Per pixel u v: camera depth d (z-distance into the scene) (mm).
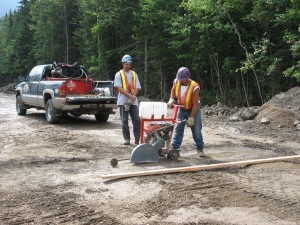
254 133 11062
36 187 5801
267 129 11586
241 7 16750
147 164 7070
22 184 5949
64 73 13859
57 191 5613
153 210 4828
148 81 25750
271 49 16719
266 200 5133
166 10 21625
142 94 26562
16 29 60281
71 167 6949
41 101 13430
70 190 5660
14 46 55125
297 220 4465
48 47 42938
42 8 43594
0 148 8711
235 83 20781
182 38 20312
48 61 43844
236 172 6539
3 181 6102
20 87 15156
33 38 50156
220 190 5543
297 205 4945
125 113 8969
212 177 6191
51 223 4477
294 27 15391
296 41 13984
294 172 6562
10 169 6820
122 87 8852
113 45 30219
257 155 7977
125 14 27000
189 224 4387
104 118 13516
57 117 12711
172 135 7461
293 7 13969
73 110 12344
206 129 12047
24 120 13812
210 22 17766
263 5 15477
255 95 19234
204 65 20719
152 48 23188
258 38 17359
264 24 16219
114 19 27297
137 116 8961
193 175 6305
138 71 27016
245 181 6004
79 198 5316
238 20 17516
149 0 21328
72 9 40750
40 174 6496
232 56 18750
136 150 7062
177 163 7160
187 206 4926
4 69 59094
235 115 14188
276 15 14930
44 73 13914
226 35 18281
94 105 12453
